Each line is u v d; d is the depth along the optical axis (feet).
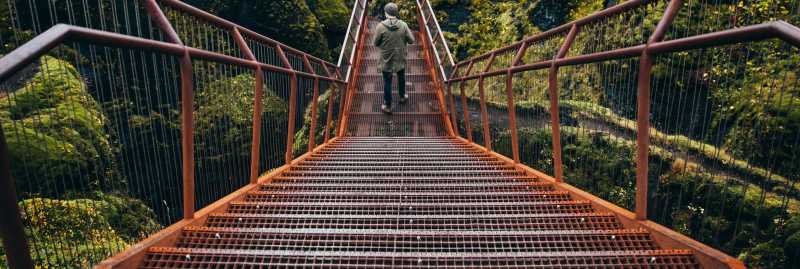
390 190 10.97
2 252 7.11
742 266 4.72
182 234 6.73
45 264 5.81
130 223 8.08
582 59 8.15
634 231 6.52
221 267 5.57
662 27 6.25
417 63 35.09
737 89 7.11
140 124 7.73
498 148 25.75
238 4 30.89
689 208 10.87
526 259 5.53
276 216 7.81
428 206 8.57
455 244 6.43
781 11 11.03
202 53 7.48
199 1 29.99
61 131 6.22
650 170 12.03
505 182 11.66
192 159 7.22
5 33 12.92
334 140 23.71
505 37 31.01
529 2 30.40
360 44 35.45
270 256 5.59
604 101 12.51
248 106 19.43
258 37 11.89
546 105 17.61
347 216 7.72
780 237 8.25
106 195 7.88
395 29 24.95
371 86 31.81
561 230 7.05
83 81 6.99
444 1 37.32
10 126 7.30
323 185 11.18
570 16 27.20
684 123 11.44
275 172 12.77
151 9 6.88
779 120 6.15
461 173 13.02
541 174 11.71
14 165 7.54
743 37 4.48
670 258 5.44
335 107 34.55
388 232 6.53
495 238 6.48
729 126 7.63
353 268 5.46
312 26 34.68
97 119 8.27
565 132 14.88
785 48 7.57
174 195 8.54
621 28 10.43
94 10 18.97
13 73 3.55
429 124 27.71
